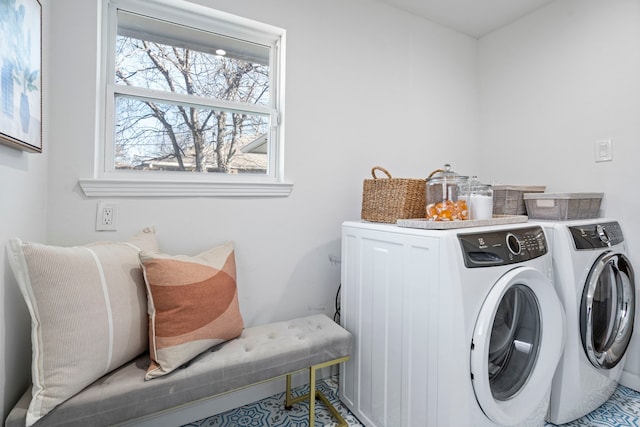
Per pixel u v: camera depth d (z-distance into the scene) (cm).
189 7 151
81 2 130
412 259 119
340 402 165
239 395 162
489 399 105
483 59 250
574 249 142
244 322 163
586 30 191
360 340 149
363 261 148
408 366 121
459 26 235
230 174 168
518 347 137
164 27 153
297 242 177
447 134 237
